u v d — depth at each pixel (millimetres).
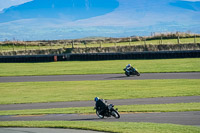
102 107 54812
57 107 70125
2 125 49438
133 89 86438
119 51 178625
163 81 96625
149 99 73312
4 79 116500
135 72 109438
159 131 40344
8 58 172125
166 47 171250
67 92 87500
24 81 110000
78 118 56656
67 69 134250
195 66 123375
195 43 167375
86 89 90125
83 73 121188
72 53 169375
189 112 56625
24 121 53375
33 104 75188
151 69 121438
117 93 82188
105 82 100000
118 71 122125
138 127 43219
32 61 170750
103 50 181500
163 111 58469
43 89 93875
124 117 55156
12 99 82062
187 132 39375
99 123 48219
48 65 152250
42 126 47562
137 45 177500
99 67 135250
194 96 74312
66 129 45375
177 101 69375
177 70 116000
